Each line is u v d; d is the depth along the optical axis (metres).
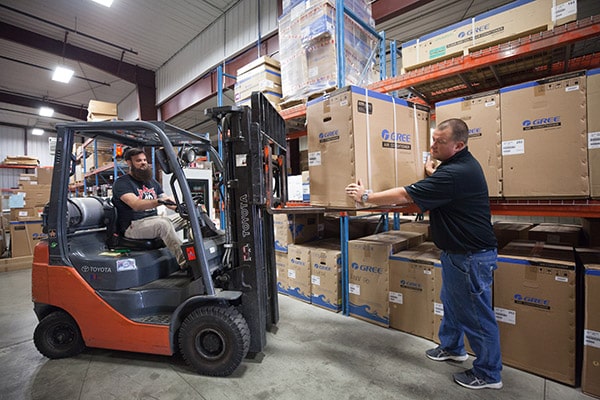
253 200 2.23
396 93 3.74
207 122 12.11
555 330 1.97
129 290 2.31
